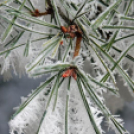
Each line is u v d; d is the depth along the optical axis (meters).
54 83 0.34
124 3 0.41
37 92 0.34
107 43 0.37
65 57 0.36
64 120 0.34
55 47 0.35
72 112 0.35
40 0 0.41
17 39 0.40
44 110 0.35
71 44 0.36
